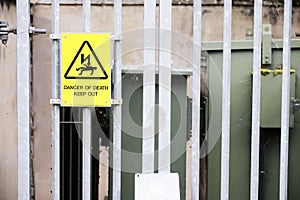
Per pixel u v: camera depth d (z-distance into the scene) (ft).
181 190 9.18
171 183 7.70
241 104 9.95
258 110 7.75
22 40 7.67
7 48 12.27
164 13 7.66
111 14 13.94
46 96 14.15
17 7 7.64
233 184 10.00
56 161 7.70
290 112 9.75
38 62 14.06
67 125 12.41
